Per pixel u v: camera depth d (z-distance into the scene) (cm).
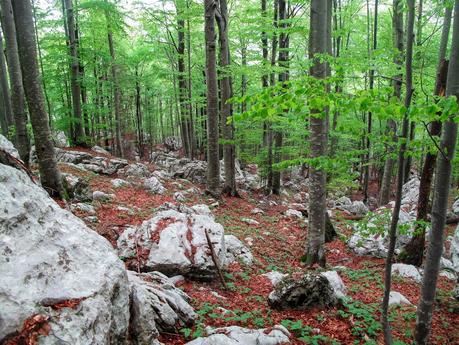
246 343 446
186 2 1912
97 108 2156
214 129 1441
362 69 573
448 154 414
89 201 1038
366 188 2002
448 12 1043
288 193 2208
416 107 327
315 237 895
